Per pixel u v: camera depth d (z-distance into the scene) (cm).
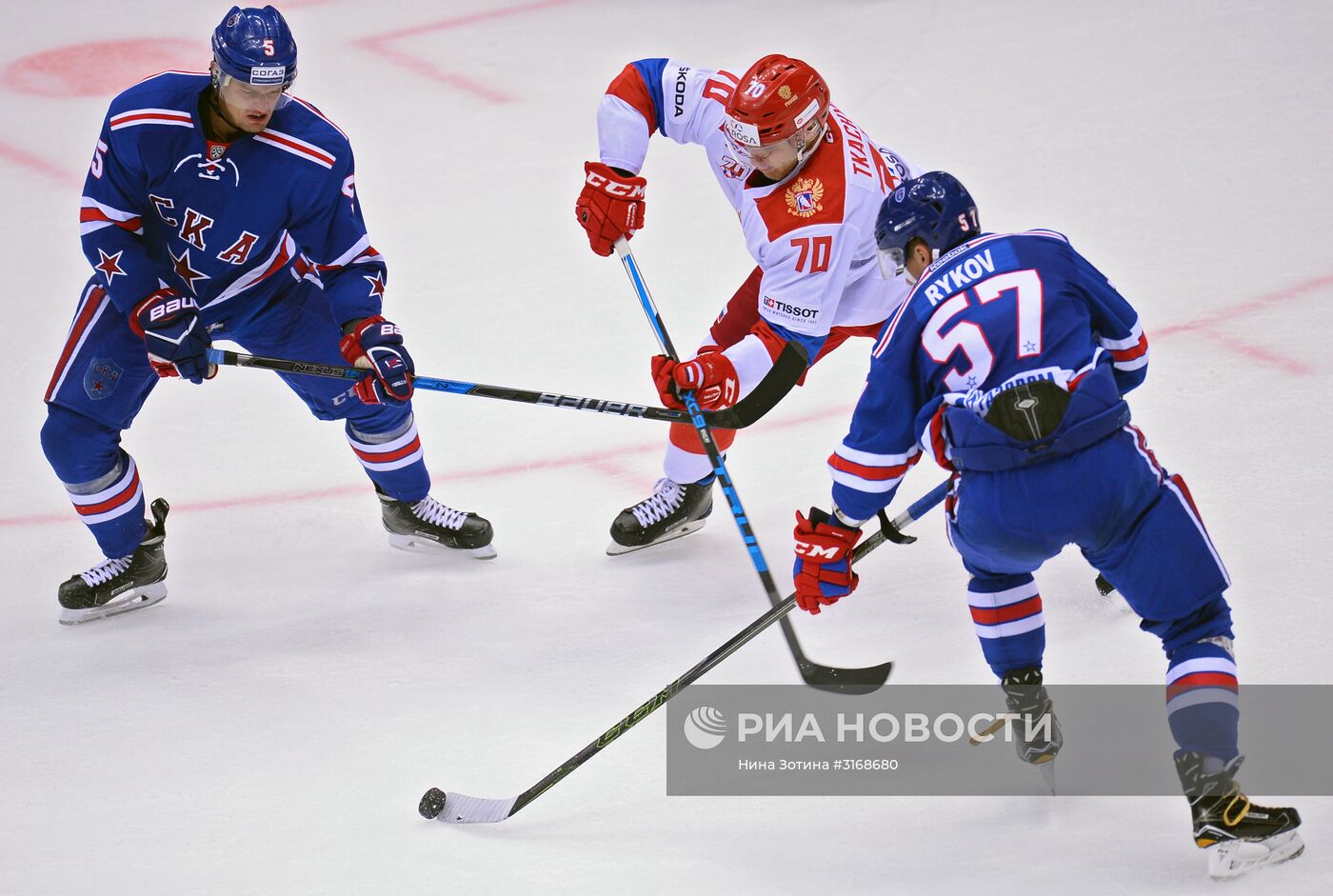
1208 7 3294
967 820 1179
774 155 1384
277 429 2022
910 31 3312
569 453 1919
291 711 1409
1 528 1791
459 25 3569
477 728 1363
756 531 1717
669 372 1387
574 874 1136
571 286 2372
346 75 3303
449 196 2722
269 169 1435
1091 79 2973
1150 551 1085
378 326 1487
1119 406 1082
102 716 1413
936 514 1717
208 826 1230
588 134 2945
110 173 1416
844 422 1931
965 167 2644
